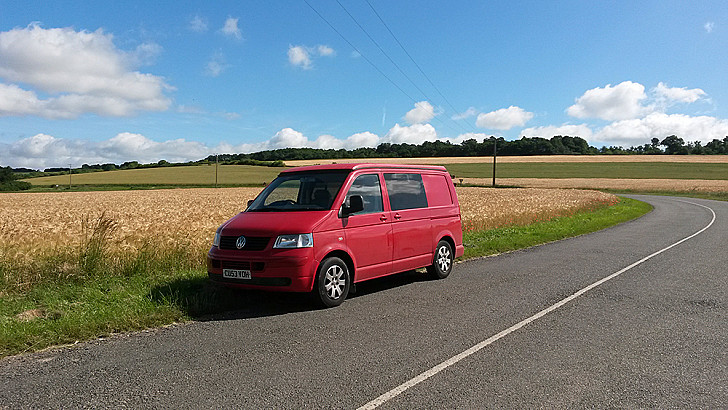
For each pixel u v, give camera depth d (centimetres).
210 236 1152
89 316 567
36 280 743
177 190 6316
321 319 601
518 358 460
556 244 1402
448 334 536
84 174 10581
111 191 6247
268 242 646
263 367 434
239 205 3030
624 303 685
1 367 436
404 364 443
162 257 897
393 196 802
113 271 808
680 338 525
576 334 538
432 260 863
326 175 755
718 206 3500
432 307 662
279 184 783
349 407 354
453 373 421
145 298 650
